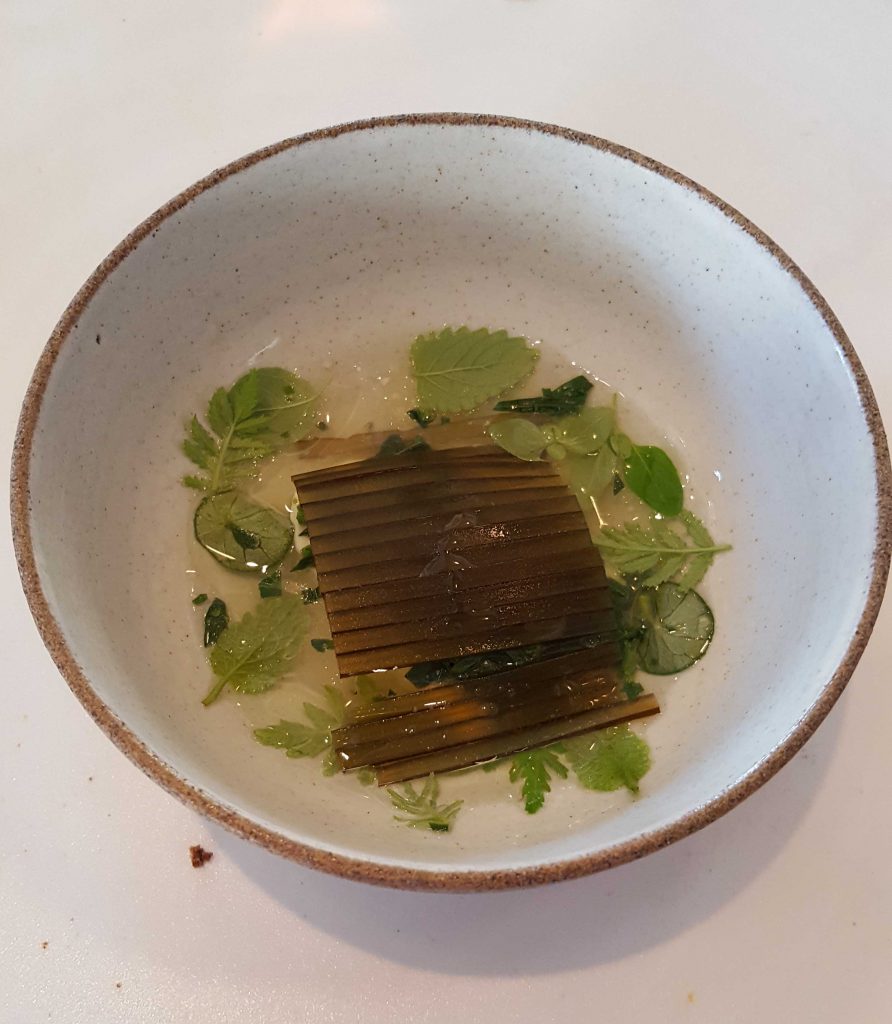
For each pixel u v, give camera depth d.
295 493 0.22
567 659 0.20
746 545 0.21
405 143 0.20
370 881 0.14
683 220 0.20
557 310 0.23
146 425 0.21
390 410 0.23
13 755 0.19
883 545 0.16
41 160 0.25
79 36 0.26
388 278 0.23
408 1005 0.17
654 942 0.17
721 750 0.16
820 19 0.27
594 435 0.23
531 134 0.20
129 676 0.16
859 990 0.17
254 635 0.20
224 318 0.22
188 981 0.17
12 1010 0.17
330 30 0.26
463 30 0.26
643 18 0.27
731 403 0.21
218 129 0.25
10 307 0.23
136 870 0.18
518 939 0.17
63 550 0.17
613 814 0.17
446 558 0.20
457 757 0.19
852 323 0.23
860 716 0.19
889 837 0.18
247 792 0.16
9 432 0.22
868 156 0.25
